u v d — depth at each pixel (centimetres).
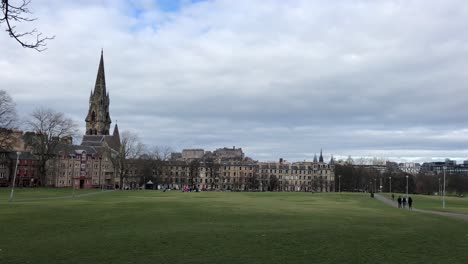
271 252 2773
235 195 13212
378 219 5306
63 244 2969
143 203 7550
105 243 3017
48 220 4425
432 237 3622
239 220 4694
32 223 4144
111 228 3838
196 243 3047
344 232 3775
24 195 10256
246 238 3297
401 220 5250
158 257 2578
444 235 3794
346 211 6656
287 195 14600
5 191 12456
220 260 2517
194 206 6900
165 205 7044
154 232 3575
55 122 16800
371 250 2920
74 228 3816
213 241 3138
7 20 1491
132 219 4619
